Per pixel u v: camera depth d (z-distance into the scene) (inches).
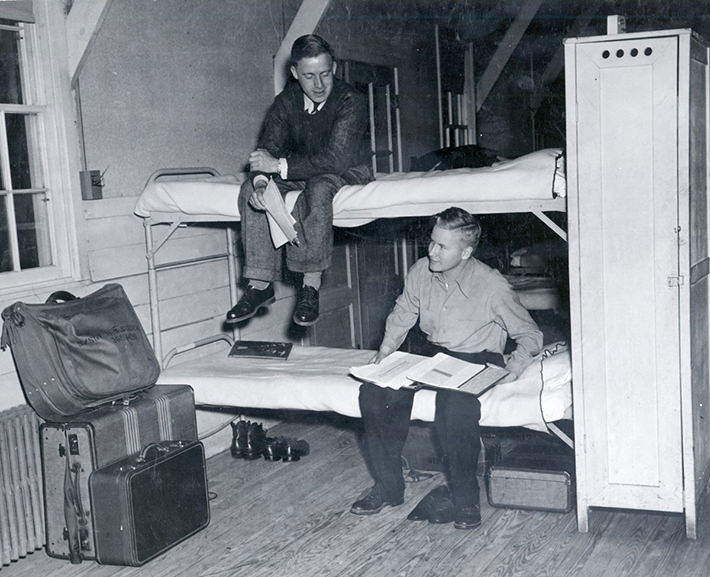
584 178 126.3
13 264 147.6
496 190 136.3
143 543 130.3
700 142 131.0
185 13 182.9
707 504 141.3
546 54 366.3
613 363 129.4
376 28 261.7
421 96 290.7
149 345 153.7
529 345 144.9
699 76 129.1
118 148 166.9
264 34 208.4
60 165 154.5
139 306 172.1
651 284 125.7
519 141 367.2
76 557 132.5
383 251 265.1
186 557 133.5
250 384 155.8
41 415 135.3
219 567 129.0
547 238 262.1
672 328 125.6
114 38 165.0
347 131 154.3
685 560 122.7
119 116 166.7
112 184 165.9
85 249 158.9
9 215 147.1
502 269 263.9
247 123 202.7
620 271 126.9
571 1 346.0
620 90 122.9
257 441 185.2
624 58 122.0
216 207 159.3
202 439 183.6
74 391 133.4
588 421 132.0
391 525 141.7
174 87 180.1
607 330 129.0
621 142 123.9
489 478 145.4
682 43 119.0
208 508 145.3
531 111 373.7
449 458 136.9
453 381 137.8
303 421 211.9
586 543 130.5
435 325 153.3
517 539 133.2
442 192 139.9
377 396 142.8
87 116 159.6
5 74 148.4
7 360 142.4
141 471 130.3
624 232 125.8
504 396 139.0
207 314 191.6
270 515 149.6
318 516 147.9
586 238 127.6
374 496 148.4
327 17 235.5
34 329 132.6
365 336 255.8
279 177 155.1
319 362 169.8
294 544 136.1
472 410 135.5
